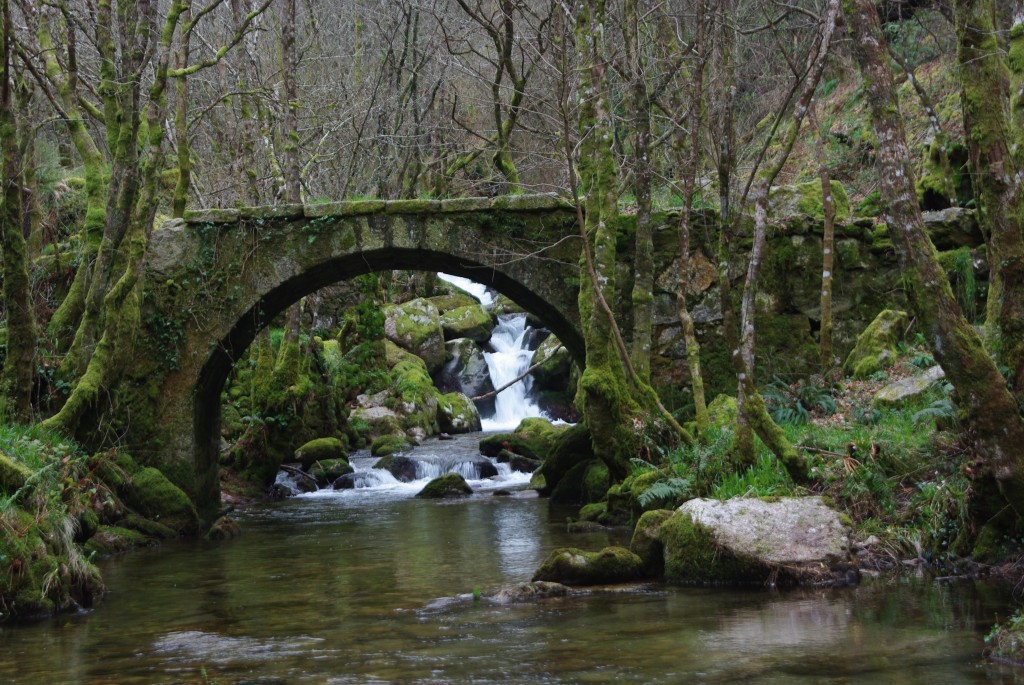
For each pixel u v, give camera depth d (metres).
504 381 25.94
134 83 10.97
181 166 14.06
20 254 10.39
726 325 8.36
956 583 6.64
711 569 7.17
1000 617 5.66
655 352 12.40
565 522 11.62
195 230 12.67
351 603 7.18
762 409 8.16
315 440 18.22
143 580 8.59
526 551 9.47
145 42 11.12
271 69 24.11
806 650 5.16
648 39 14.30
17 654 5.79
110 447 11.95
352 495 15.98
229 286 12.61
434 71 22.11
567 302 12.34
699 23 10.47
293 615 6.80
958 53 6.58
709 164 15.88
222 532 11.44
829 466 8.15
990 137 6.35
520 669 5.02
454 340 26.22
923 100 11.62
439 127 19.97
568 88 11.56
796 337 12.40
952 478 7.32
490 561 8.95
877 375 10.90
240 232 12.62
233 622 6.63
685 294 12.42
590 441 14.09
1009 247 6.31
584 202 12.17
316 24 23.73
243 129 18.19
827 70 22.31
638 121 11.74
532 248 12.38
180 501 11.81
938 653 5.00
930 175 14.06
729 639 5.47
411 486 17.05
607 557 7.45
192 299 12.61
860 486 7.70
